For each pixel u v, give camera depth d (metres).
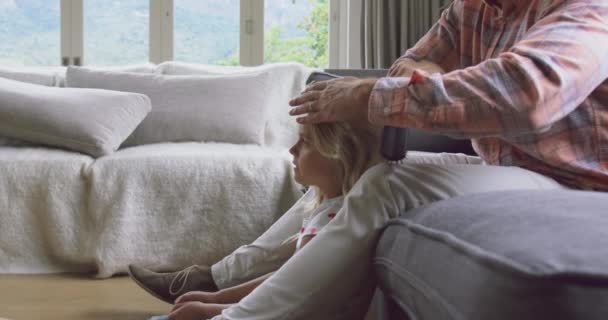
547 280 0.50
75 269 2.08
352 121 1.18
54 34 4.11
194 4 4.12
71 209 2.04
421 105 0.87
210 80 2.58
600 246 0.53
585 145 1.00
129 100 2.36
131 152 2.18
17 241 2.04
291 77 2.75
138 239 2.02
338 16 4.19
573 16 0.91
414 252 0.76
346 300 0.94
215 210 2.06
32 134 2.25
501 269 0.55
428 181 0.94
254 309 0.93
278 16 4.18
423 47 1.38
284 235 1.47
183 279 1.52
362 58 3.98
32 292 1.83
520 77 0.82
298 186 2.09
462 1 1.33
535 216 0.64
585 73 0.85
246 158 2.10
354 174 1.20
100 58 4.12
